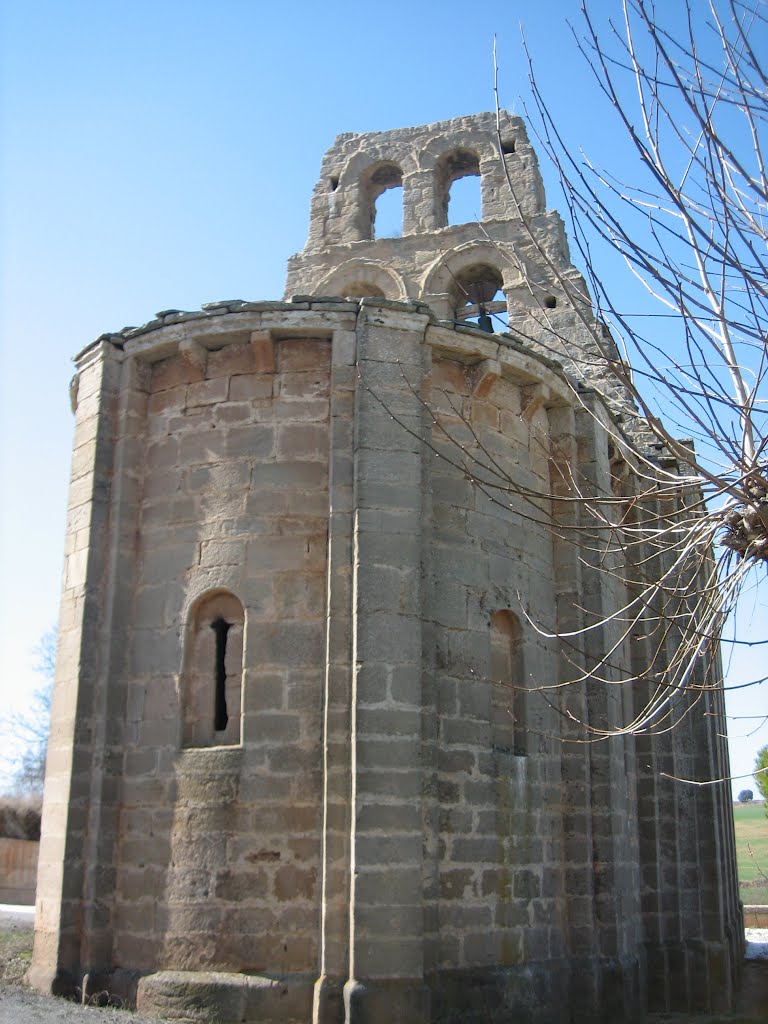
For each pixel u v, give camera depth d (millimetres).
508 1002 11547
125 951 11617
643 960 15375
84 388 13969
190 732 12133
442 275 21672
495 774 12344
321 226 23438
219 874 11336
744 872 35656
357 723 11203
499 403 13820
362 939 10555
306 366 12891
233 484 12625
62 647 13055
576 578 14336
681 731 17859
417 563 11945
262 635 11984
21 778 43625
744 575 8086
